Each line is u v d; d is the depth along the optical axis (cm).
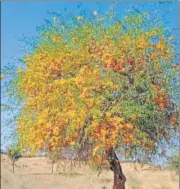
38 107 1772
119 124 1664
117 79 1723
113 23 1781
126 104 1698
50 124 1720
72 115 1659
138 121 1753
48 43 1841
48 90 1748
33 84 1786
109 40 1750
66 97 1697
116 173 1902
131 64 1736
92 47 1761
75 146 1728
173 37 1797
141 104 1741
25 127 1827
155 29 1758
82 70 1700
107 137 1695
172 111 1816
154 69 1758
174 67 1784
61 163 1862
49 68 1777
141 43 1730
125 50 1731
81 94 1672
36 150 1794
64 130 1728
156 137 1836
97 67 1725
